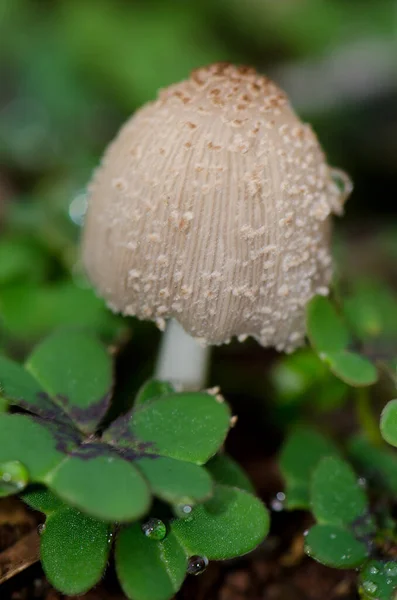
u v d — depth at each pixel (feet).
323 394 0.47
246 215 0.38
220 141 0.38
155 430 0.37
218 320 0.39
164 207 0.38
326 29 0.83
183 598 0.39
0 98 0.77
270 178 0.38
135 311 0.40
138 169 0.39
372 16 0.84
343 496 0.39
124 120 0.76
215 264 0.38
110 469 0.35
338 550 0.38
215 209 0.38
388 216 0.68
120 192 0.39
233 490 0.37
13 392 0.37
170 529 0.37
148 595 0.35
